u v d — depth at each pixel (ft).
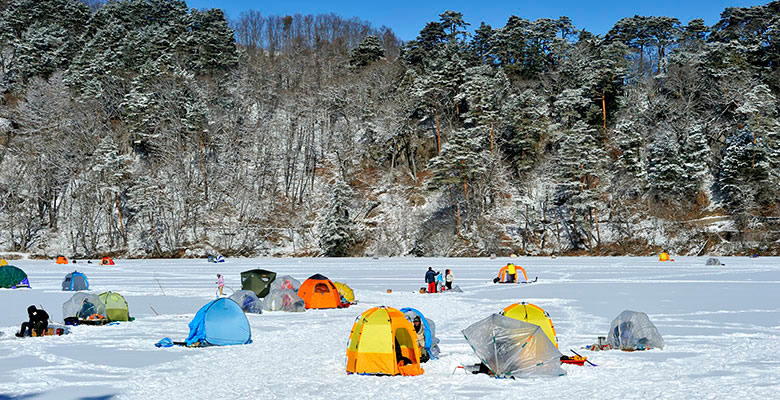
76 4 363.97
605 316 67.41
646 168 240.12
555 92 291.79
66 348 48.80
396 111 280.72
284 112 317.63
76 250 247.29
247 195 266.16
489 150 257.14
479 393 32.53
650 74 316.40
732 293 88.38
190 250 245.86
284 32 472.44
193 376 37.68
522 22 314.76
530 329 38.19
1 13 350.02
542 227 243.19
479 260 207.10
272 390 33.63
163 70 281.33
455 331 58.39
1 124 282.15
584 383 34.47
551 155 256.11
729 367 37.86
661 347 45.75
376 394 32.53
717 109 260.01
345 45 431.84
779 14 280.31
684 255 215.31
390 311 40.52
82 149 271.08
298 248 253.85
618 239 230.27
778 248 205.26
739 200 220.43
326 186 281.33
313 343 51.75
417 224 251.80
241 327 51.88
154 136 263.49
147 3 361.71
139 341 52.65
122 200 264.52
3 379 36.65
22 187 259.60
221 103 303.27
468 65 318.04
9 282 115.14
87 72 289.74
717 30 296.92
